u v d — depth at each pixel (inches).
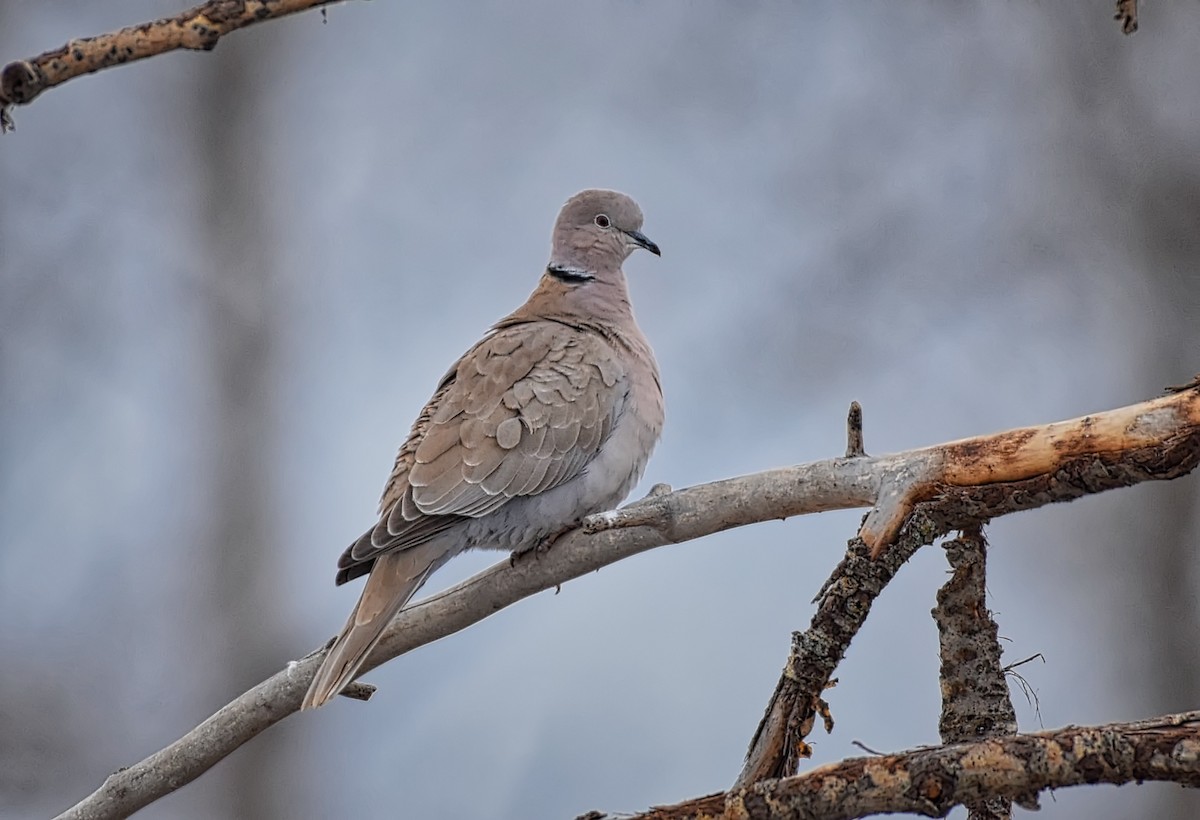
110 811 371.9
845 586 304.5
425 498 415.5
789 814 277.3
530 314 486.9
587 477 439.2
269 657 677.9
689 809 283.7
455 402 437.4
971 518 299.6
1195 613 679.1
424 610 379.9
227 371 710.5
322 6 285.9
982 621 303.3
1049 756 264.1
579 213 507.5
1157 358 713.0
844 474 310.7
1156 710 674.2
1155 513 687.7
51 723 672.4
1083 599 702.5
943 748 271.6
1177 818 621.9
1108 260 727.7
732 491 324.8
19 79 282.0
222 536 691.4
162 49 284.2
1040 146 751.7
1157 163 730.2
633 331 480.1
